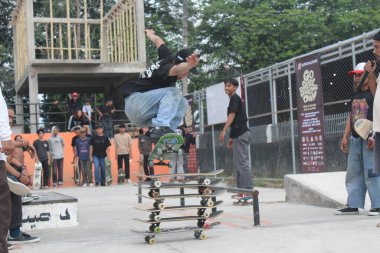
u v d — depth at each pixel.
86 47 21.62
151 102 5.23
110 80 24.45
